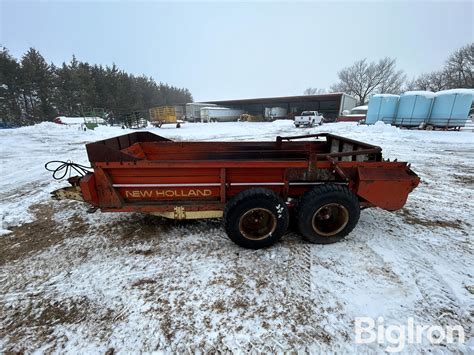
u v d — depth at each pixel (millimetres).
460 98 17141
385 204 3010
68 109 44375
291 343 1879
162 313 2137
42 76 41469
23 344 1887
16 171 7008
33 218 3922
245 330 1980
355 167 2969
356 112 32500
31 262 2830
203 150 4391
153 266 2729
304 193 3027
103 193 2949
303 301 2254
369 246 3098
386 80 55375
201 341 1896
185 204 3102
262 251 2973
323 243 3096
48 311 2172
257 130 21641
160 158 4363
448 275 2594
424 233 3436
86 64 48688
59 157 8891
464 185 5570
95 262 2812
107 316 2115
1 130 19141
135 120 29047
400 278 2537
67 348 1855
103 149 2812
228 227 2848
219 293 2346
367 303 2232
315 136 4566
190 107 46062
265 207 2805
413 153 9453
